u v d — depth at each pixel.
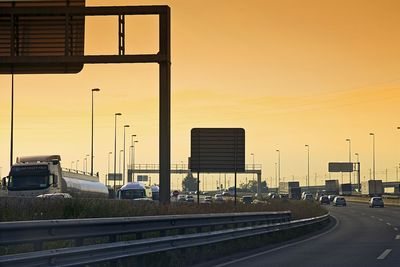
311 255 32.75
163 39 44.44
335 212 113.75
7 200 29.88
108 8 43.78
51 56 43.19
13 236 16.28
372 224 70.75
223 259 30.75
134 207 35.41
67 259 18.39
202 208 44.03
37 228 17.08
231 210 48.16
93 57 43.50
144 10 43.97
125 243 22.06
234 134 62.91
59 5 44.03
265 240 40.66
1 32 44.16
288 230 47.00
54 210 29.62
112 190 139.50
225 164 62.69
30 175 66.94
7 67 44.66
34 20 44.19
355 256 31.88
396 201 162.38
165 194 45.41
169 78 44.94
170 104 45.31
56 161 68.94
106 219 20.69
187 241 27.81
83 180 87.19
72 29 44.28
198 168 62.75
